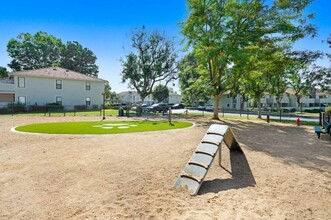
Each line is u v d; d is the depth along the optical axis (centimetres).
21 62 5019
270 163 589
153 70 3178
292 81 2269
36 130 1145
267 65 1655
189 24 1731
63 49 5541
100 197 374
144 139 914
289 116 2742
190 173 445
